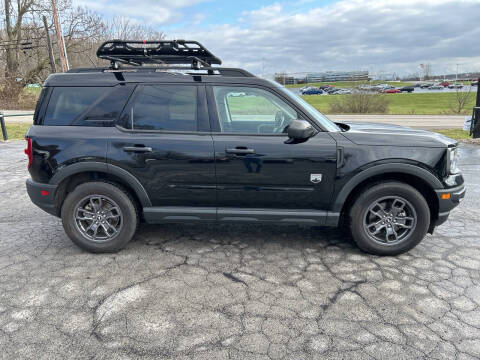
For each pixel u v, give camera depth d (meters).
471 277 3.13
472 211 4.89
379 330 2.42
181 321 2.51
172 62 4.21
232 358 2.16
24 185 6.39
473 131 11.35
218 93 3.47
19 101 32.97
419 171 3.27
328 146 3.29
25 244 3.86
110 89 3.46
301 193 3.39
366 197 3.36
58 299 2.79
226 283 3.04
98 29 33.97
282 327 2.45
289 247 3.77
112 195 3.46
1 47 32.66
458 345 2.27
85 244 3.58
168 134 3.40
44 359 2.15
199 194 3.45
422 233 3.41
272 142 3.32
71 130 3.44
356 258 3.51
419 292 2.89
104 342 2.30
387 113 26.20
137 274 3.19
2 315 2.58
